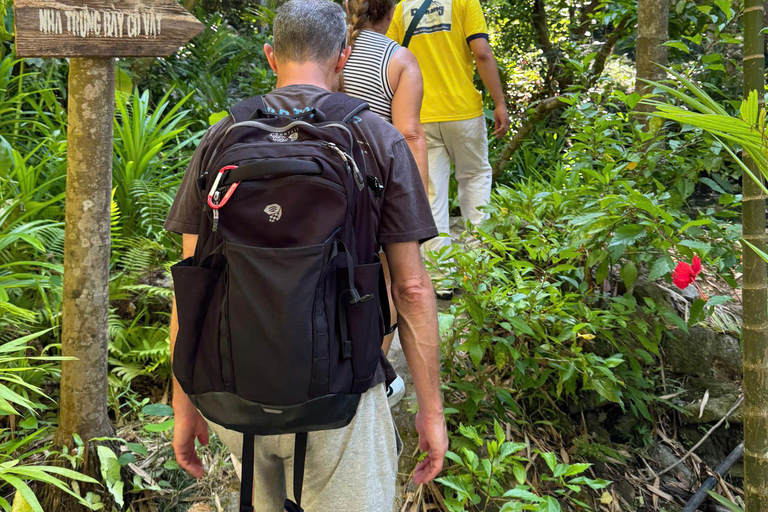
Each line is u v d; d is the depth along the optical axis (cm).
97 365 175
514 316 213
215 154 111
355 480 118
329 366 103
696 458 256
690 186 255
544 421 239
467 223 256
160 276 260
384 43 181
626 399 261
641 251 241
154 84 440
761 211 124
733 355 268
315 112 113
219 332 104
